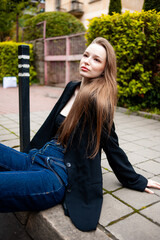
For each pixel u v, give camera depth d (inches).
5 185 48.6
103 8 663.1
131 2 654.5
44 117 200.1
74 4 755.4
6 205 49.8
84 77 62.0
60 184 55.2
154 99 223.5
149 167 98.9
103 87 56.7
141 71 219.1
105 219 60.1
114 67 59.0
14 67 468.1
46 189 52.6
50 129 69.1
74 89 65.8
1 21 590.9
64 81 448.5
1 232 65.6
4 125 169.3
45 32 492.7
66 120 58.1
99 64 57.6
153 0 244.8
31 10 647.1
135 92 223.0
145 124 183.8
